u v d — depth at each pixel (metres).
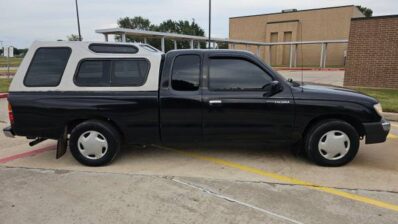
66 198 3.88
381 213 3.47
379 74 13.30
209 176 4.48
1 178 4.50
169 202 3.75
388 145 5.88
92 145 4.84
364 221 3.32
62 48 4.80
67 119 4.75
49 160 5.23
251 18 54.66
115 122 4.76
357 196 3.85
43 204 3.74
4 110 9.98
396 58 12.80
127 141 4.89
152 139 4.88
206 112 4.68
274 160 5.08
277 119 4.68
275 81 4.62
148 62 4.74
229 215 3.45
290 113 4.65
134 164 4.98
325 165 4.78
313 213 3.48
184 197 3.87
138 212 3.54
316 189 4.05
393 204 3.67
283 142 4.84
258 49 53.56
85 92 4.72
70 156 5.41
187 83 4.71
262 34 53.88
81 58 4.76
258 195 3.90
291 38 50.81
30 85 4.77
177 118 4.73
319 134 4.69
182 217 3.42
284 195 3.89
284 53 52.16
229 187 4.13
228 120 4.70
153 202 3.76
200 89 4.69
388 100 10.20
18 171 4.77
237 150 5.57
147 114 4.73
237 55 4.69
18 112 4.75
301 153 5.33
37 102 4.71
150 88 4.71
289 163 4.95
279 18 51.78
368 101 4.68
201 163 4.99
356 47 13.66
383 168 4.73
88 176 4.54
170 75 4.73
